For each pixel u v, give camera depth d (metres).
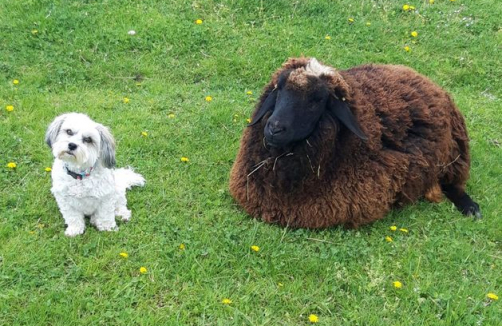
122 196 2.25
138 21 3.59
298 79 2.12
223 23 3.66
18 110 2.81
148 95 3.08
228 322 1.86
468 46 3.76
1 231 2.10
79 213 2.15
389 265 2.14
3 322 1.80
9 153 2.50
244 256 2.11
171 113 2.96
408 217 2.41
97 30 3.44
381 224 2.35
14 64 3.15
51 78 3.11
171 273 2.02
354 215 2.28
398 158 2.34
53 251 2.05
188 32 3.53
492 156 2.85
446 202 2.53
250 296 1.97
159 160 2.60
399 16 3.95
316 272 2.09
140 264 2.04
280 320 1.91
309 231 2.29
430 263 2.16
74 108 2.88
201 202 2.38
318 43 3.61
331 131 2.17
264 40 3.57
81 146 1.96
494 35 3.87
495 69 3.60
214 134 2.80
